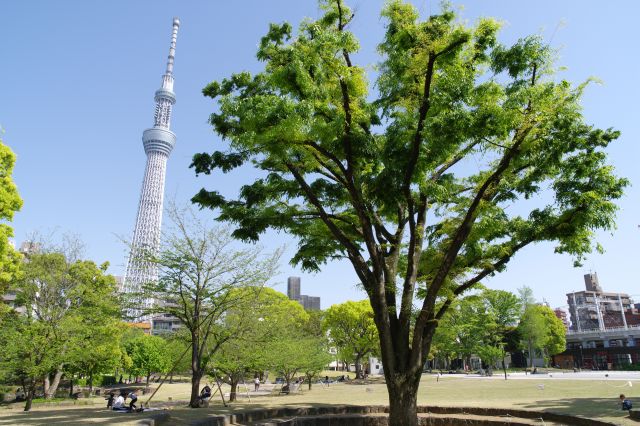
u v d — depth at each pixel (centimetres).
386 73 1160
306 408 1775
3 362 2198
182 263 1945
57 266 2750
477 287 1433
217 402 2328
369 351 5784
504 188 1372
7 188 2034
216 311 2073
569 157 1257
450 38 1036
